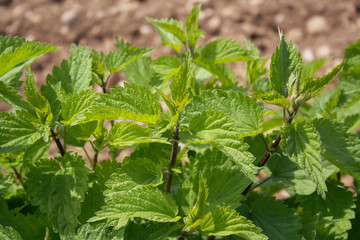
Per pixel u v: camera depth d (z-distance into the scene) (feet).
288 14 6.37
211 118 2.31
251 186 2.62
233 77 3.07
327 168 2.66
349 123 2.85
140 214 2.26
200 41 6.11
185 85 2.29
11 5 6.66
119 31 6.23
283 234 2.51
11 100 2.45
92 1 6.66
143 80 3.08
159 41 6.05
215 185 2.43
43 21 6.40
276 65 2.39
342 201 2.69
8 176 2.58
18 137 2.43
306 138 2.30
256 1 6.54
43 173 2.49
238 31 6.18
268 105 4.99
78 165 2.50
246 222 2.24
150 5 6.54
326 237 2.63
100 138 2.60
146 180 2.39
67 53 5.99
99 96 2.31
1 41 2.63
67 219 2.43
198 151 2.64
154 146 2.63
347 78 2.96
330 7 6.40
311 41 6.07
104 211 2.25
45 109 2.47
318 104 3.10
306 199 2.71
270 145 2.39
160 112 2.34
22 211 2.79
